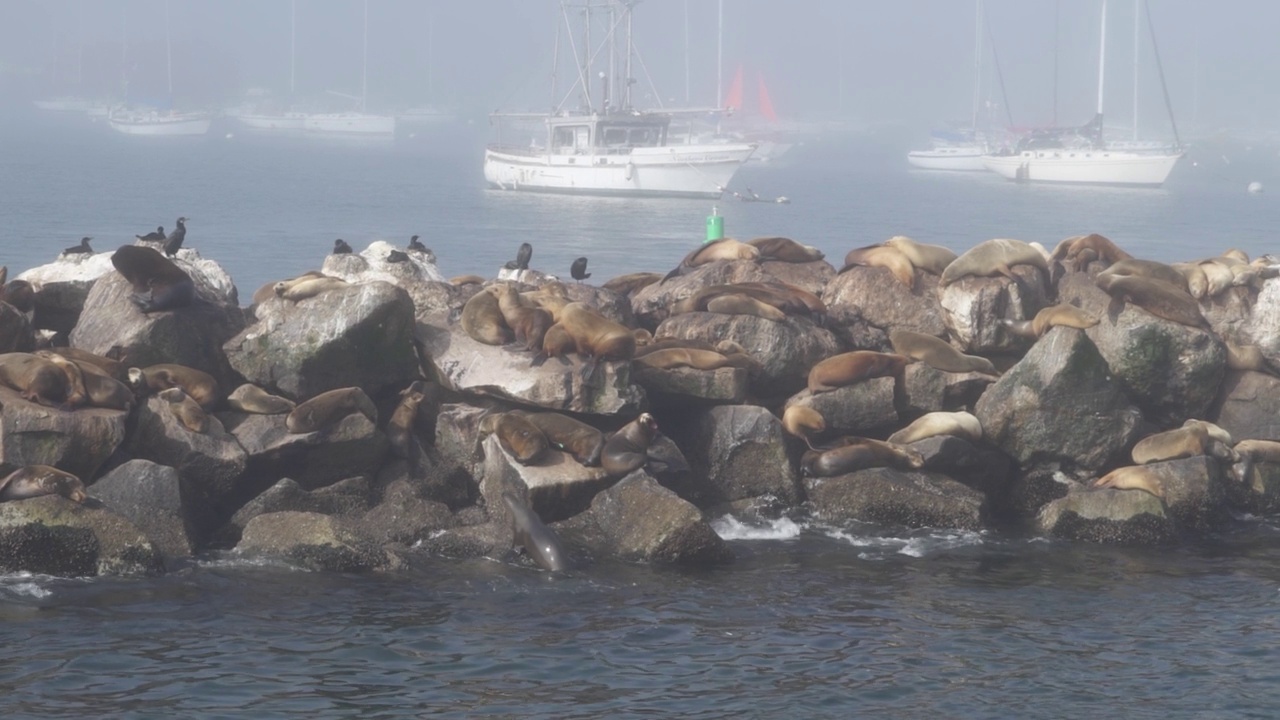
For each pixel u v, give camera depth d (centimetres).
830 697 4366
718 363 7000
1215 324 7738
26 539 5216
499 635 4853
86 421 5766
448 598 5244
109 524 5328
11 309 6575
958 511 6556
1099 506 6419
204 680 4353
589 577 5572
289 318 6756
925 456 6781
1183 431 6888
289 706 4191
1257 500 6956
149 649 4588
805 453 6844
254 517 5888
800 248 8631
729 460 6744
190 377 6347
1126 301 7369
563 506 6125
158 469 5728
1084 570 5884
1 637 4616
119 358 6544
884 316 7825
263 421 6281
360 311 6606
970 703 4334
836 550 6122
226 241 19212
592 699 4312
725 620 5088
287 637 4759
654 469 6378
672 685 4441
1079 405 6900
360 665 4534
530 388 6556
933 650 4806
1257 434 7300
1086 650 4828
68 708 4097
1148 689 4469
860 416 7100
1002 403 6988
